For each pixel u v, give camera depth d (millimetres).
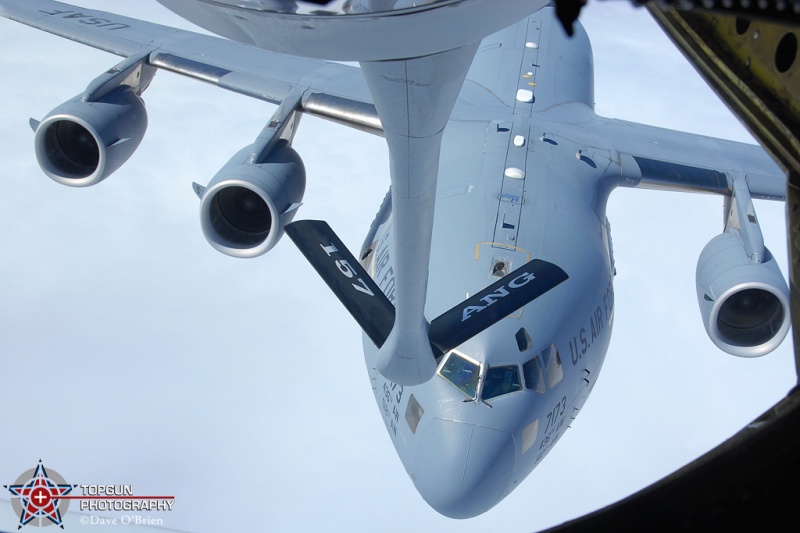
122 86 18766
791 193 4363
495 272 13492
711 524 3877
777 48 4578
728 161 18156
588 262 14688
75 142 18750
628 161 17469
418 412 12898
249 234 17172
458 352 12859
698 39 4965
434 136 5402
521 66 19734
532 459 13266
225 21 4633
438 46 4605
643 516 3951
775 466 3908
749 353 16141
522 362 12883
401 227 6340
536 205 14914
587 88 20766
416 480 12859
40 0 20906
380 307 10211
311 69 18844
